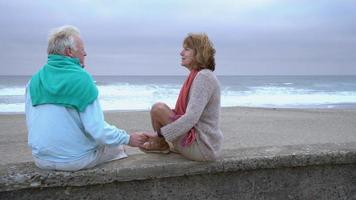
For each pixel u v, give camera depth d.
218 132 3.52
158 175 3.34
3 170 3.14
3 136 13.07
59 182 3.09
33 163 3.37
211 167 3.46
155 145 3.64
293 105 32.59
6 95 38.22
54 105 3.05
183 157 3.59
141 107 28.27
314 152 3.77
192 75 3.55
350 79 119.00
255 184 3.68
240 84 76.62
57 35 3.16
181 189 3.47
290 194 3.79
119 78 115.06
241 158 3.55
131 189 3.34
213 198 3.57
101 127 3.06
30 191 3.09
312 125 16.73
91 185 3.22
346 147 4.02
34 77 3.21
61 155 3.07
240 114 21.08
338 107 30.67
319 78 129.62
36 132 3.07
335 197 3.93
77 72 3.07
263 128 15.53
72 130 3.08
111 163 3.38
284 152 3.77
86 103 3.03
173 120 3.48
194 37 3.55
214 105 3.50
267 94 44.62
